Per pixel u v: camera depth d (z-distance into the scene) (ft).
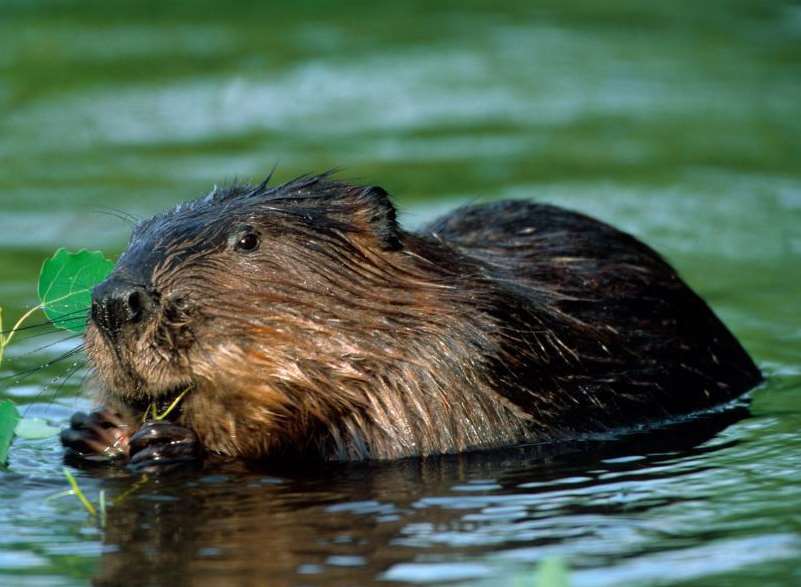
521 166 113.60
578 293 63.05
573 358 59.77
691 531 46.06
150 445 54.65
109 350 52.75
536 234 66.64
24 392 65.67
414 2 179.63
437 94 138.10
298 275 54.80
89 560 44.39
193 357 53.11
